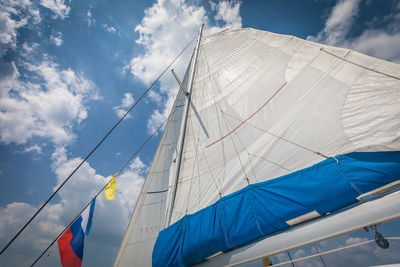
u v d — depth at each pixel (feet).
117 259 15.57
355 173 8.23
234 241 8.63
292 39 21.45
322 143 12.16
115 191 18.01
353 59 15.14
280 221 8.39
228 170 14.85
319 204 8.15
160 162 22.41
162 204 18.71
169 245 9.80
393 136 9.96
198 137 19.20
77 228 14.37
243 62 23.31
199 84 25.07
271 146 14.17
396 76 12.09
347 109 12.64
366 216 7.10
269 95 17.87
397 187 7.27
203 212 10.23
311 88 15.62
